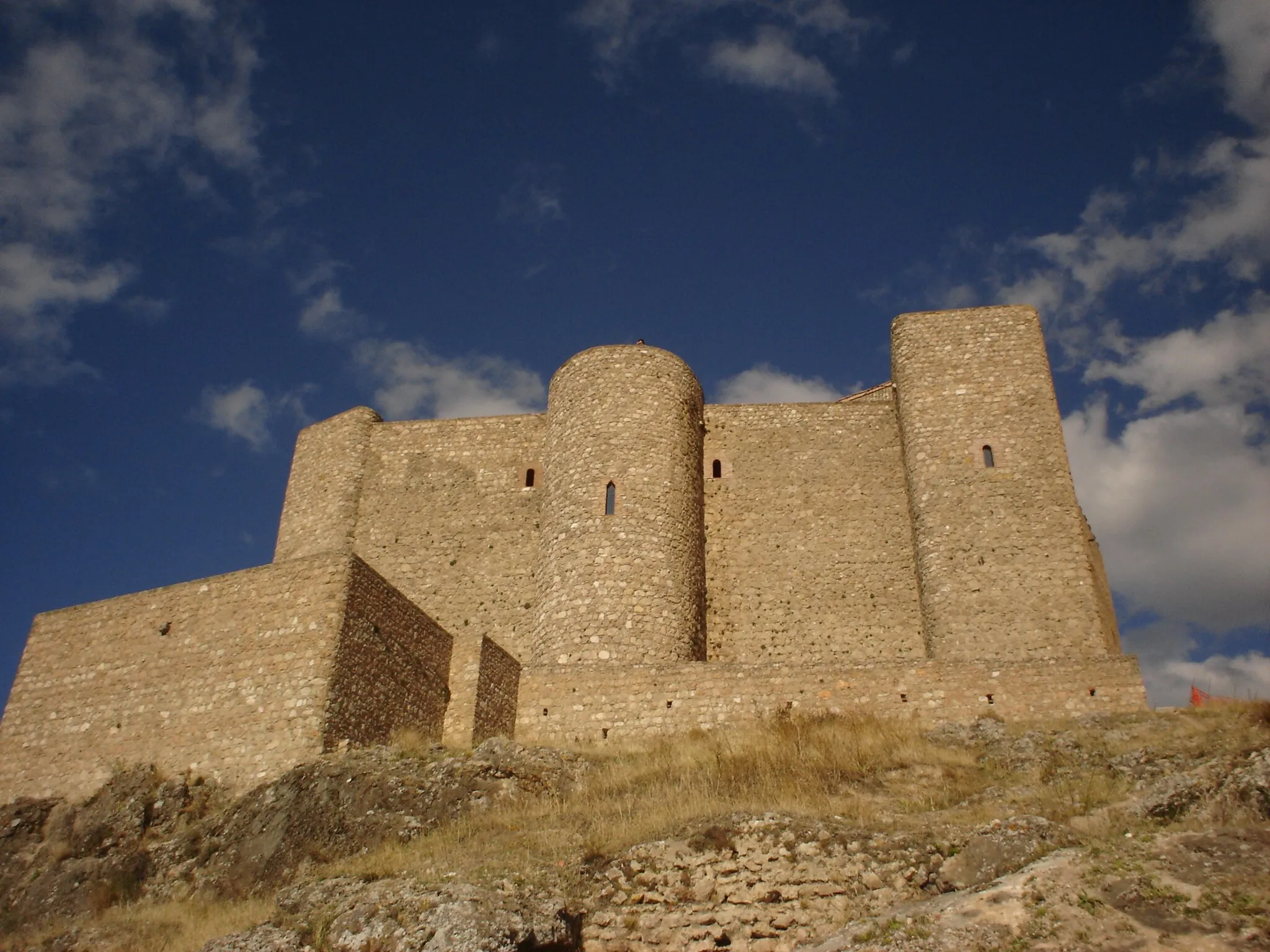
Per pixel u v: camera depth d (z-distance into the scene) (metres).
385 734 22.84
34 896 20.17
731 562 30.95
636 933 14.16
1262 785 14.20
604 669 25.69
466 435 35.19
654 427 30.47
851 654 29.14
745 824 15.71
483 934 13.28
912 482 29.92
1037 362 30.72
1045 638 26.34
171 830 21.16
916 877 14.39
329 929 14.08
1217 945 10.85
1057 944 11.38
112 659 25.11
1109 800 16.41
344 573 23.25
